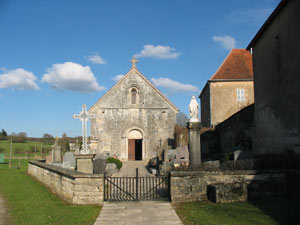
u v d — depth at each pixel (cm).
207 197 1115
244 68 3419
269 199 1075
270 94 1669
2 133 5841
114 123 3419
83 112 1900
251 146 2067
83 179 1117
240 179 1118
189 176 1112
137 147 3925
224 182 1119
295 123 1386
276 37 1598
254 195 1107
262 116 1783
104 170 2003
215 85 3325
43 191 1412
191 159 1535
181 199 1099
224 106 3288
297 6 1370
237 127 2381
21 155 4384
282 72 1523
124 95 3466
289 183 1110
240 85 3312
